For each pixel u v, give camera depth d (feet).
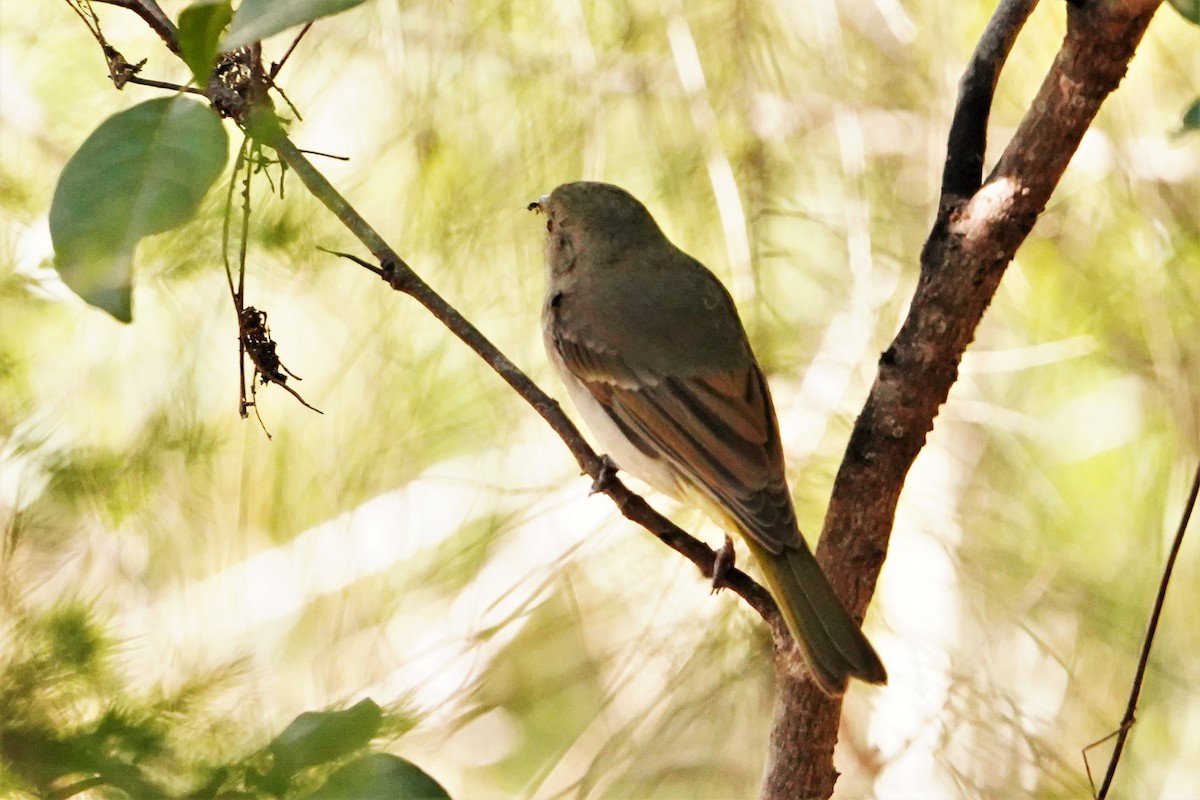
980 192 18.95
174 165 13.91
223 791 12.64
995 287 18.95
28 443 30.09
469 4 35.86
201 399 36.45
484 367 37.50
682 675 35.86
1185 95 36.01
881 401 19.44
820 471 35.86
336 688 35.68
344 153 35.63
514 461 38.50
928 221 37.37
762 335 36.29
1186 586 37.96
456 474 38.32
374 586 37.55
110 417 35.04
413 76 35.76
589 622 37.73
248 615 36.73
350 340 36.81
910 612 37.91
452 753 39.01
